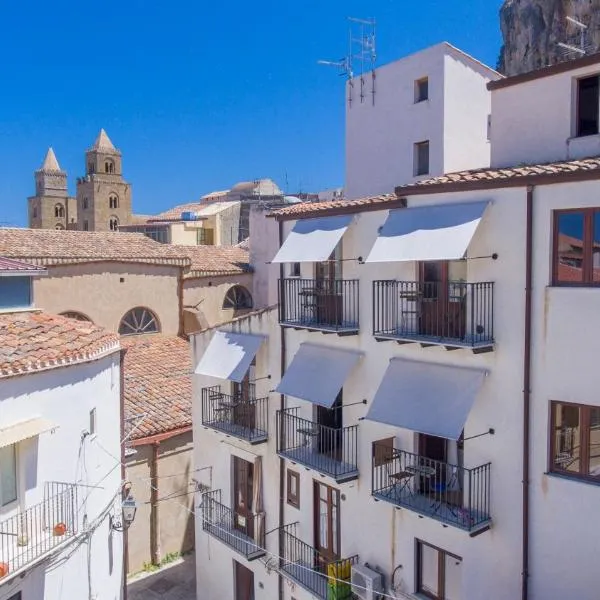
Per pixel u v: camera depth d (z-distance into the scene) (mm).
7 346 14453
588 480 12062
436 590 14938
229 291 39531
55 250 31609
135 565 24391
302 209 18312
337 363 16672
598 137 14172
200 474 22484
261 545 19750
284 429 18906
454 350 14047
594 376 11836
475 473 13609
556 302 12266
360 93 24547
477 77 22484
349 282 16703
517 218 12820
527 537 12805
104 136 101750
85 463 15805
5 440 12766
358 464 16625
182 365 31266
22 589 13438
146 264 34594
